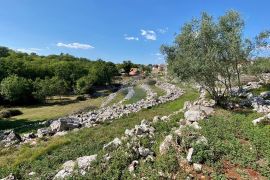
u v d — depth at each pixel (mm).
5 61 128500
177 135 19406
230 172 16234
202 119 25406
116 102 78250
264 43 32281
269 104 31938
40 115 64250
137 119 37844
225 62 32719
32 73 135125
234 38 30688
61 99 102875
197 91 61625
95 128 34438
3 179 19484
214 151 17953
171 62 35781
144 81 149000
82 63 192875
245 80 50688
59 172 17984
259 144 19219
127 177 16234
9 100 88562
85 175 16828
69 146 26703
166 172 16219
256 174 16047
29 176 19391
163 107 48438
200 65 31156
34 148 28203
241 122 24656
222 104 33031
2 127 51031
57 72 142250
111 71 163000
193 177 15766
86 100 97000
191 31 33375
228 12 32156
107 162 17891
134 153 18469
